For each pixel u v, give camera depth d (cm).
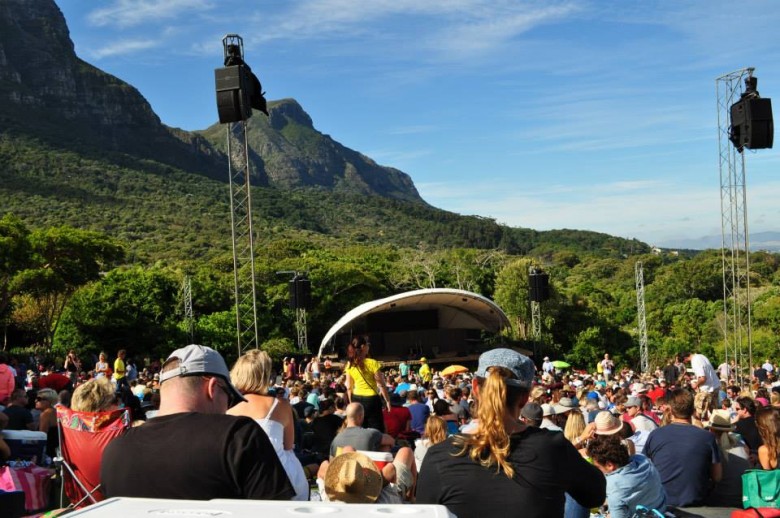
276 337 5588
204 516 187
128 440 296
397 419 1041
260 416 434
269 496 284
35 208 15075
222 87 1602
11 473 645
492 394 318
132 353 5038
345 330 5234
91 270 4972
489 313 5150
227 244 14275
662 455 645
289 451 438
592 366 5872
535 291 3728
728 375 2497
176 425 296
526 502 307
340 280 6356
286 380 2305
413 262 7938
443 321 5406
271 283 6391
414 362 5022
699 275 9956
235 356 5278
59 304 5438
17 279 4503
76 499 548
